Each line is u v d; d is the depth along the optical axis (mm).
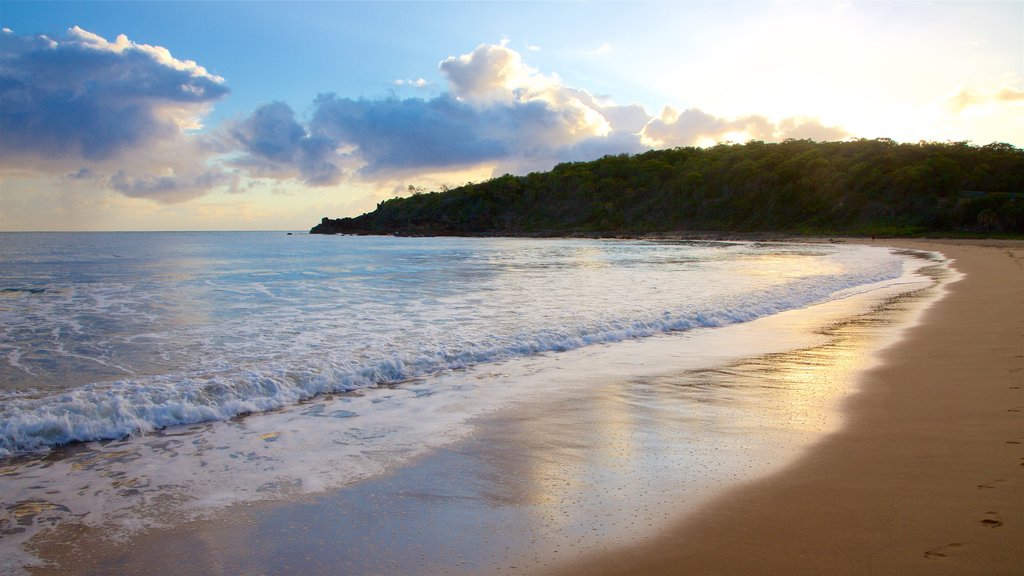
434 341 9070
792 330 10398
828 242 65125
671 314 11719
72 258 34812
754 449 4605
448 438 5043
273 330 10141
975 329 9625
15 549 3312
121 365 7602
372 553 3211
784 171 95062
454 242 74688
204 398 6027
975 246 46906
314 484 4145
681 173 113562
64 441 5023
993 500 3520
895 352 8234
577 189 119625
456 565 3062
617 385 6746
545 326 10391
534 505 3738
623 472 4223
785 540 3160
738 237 81438
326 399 6305
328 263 30766
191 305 13547
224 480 4230
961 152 86438
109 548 3324
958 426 4953
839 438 4785
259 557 3197
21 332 10016
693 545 3156
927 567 2826
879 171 85062
